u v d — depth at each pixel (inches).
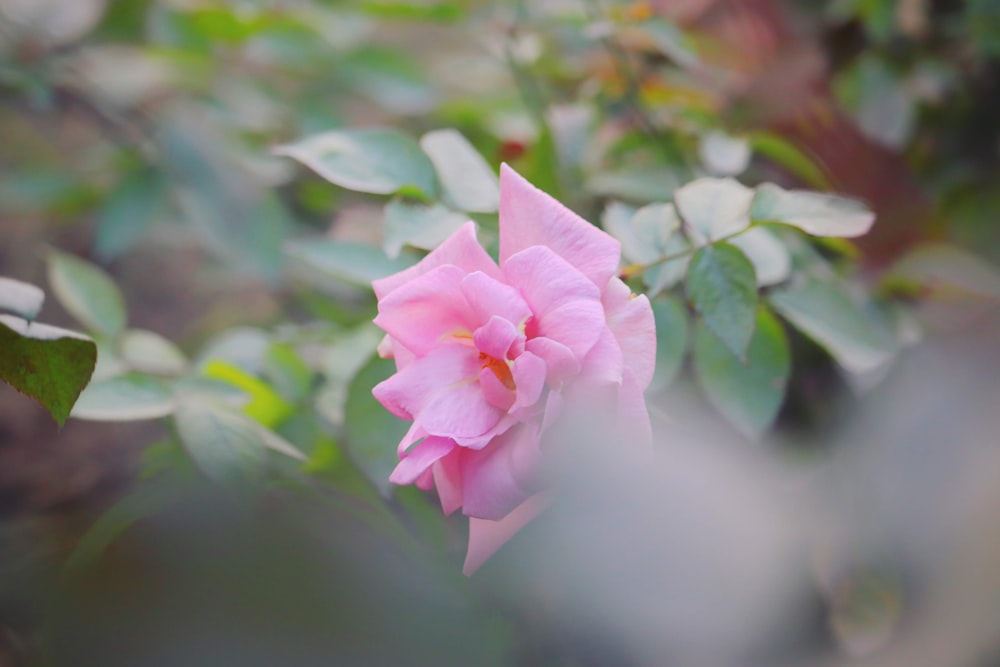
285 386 38.5
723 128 42.6
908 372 40.4
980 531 38.8
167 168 45.3
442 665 37.4
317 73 49.6
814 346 40.0
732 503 38.3
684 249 36.2
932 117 43.3
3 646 38.8
